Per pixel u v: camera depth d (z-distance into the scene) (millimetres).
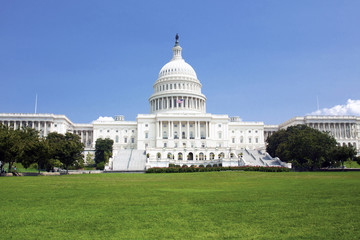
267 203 23828
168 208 22203
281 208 21797
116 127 165375
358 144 167250
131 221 18531
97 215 20047
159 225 17656
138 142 153000
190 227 17219
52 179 52031
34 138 76750
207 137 150625
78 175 67250
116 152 122312
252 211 20953
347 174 62812
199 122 151625
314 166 92438
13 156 67938
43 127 157375
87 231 16547
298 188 34125
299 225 17375
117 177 59156
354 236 15367
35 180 49062
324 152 87125
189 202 24688
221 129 156375
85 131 179125
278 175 61344
